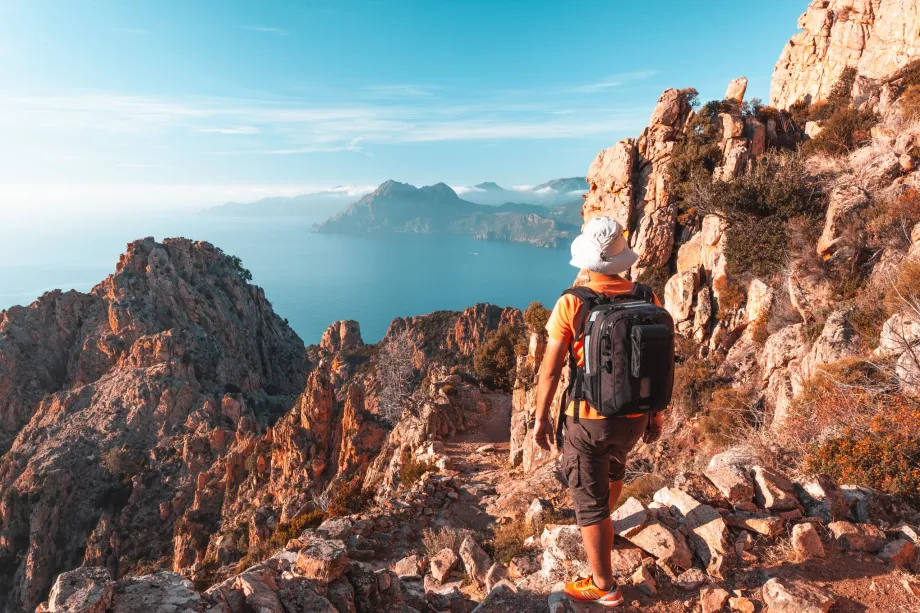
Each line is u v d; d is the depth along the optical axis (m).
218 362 162.00
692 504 4.51
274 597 4.17
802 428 8.81
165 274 177.25
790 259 18.75
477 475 22.94
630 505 4.59
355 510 21.41
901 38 32.00
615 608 3.69
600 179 33.62
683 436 17.86
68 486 118.12
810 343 15.62
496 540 11.62
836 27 37.53
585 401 3.25
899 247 15.35
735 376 18.25
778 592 3.60
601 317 3.08
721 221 22.36
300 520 21.45
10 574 110.38
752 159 28.08
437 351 139.38
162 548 99.56
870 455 6.14
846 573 3.91
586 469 3.40
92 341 161.12
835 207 17.25
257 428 115.56
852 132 23.33
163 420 134.88
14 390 153.50
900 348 9.46
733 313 20.11
